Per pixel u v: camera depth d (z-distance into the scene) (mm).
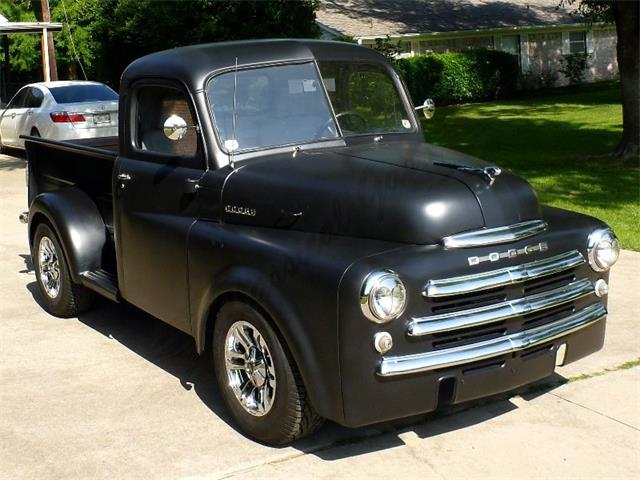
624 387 5332
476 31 30078
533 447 4527
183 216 5098
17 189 13008
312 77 5316
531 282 4387
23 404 5152
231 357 4684
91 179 6555
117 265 5812
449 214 4129
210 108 4988
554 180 12586
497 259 4207
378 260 3980
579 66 33719
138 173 5441
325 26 27172
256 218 4637
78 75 27500
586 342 4754
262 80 5164
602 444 4562
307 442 4586
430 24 29906
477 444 4562
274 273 4258
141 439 4664
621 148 14594
